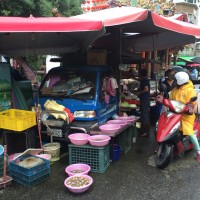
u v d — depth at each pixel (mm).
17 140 5289
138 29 7297
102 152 4754
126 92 7891
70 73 6246
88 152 4840
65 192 4109
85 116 5379
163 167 4953
